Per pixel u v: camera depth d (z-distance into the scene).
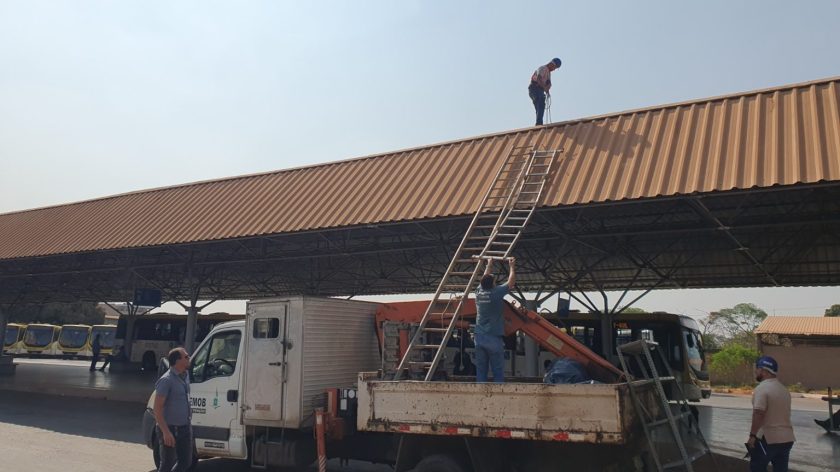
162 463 7.64
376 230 16.11
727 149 11.25
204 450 10.08
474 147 15.24
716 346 51.06
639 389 6.67
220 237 16.86
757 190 10.13
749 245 14.70
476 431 6.73
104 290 32.12
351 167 17.33
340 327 10.05
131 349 38.03
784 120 11.24
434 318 10.21
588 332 20.69
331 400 9.03
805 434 18.02
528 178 12.88
